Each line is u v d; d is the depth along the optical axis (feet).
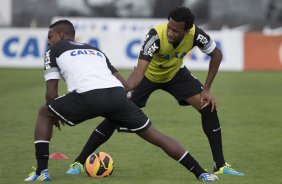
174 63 76.69
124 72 207.82
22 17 282.15
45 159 69.41
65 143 96.58
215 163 76.54
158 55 75.66
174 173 75.61
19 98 152.05
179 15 70.18
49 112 68.44
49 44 72.18
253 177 73.92
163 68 77.20
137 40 222.89
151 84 79.36
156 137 68.33
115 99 66.90
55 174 74.64
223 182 70.59
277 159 85.66
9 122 117.08
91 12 281.33
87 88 66.54
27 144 95.35
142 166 79.92
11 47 226.38
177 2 278.67
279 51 223.30
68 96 67.10
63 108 66.90
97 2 280.10
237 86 182.19
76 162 76.18
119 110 67.31
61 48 68.44
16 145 94.48
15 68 225.56
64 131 107.45
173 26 70.64
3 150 90.43
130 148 92.07
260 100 152.66
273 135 105.60
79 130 108.68
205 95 75.82
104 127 75.92
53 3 281.54
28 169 77.46
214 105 75.15
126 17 280.72
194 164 69.67
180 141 98.99
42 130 68.49
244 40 224.33
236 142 98.73
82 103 66.54
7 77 199.31
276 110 136.26
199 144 96.43
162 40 73.46
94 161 72.84
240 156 87.66
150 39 72.79
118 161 83.05
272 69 223.71
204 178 70.13
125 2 279.69
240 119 123.44
